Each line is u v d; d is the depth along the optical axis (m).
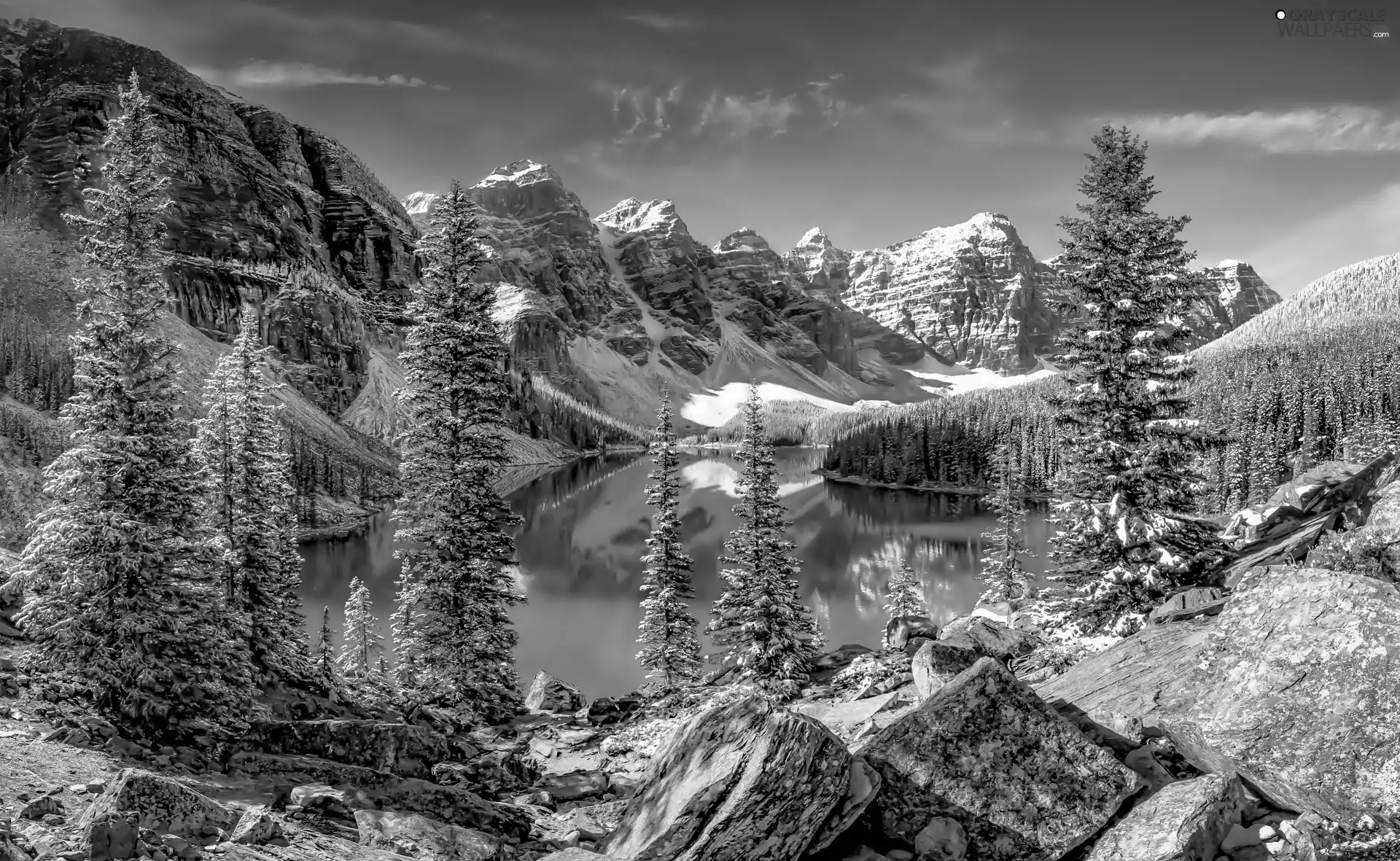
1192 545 24.09
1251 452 89.62
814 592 87.25
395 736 15.12
